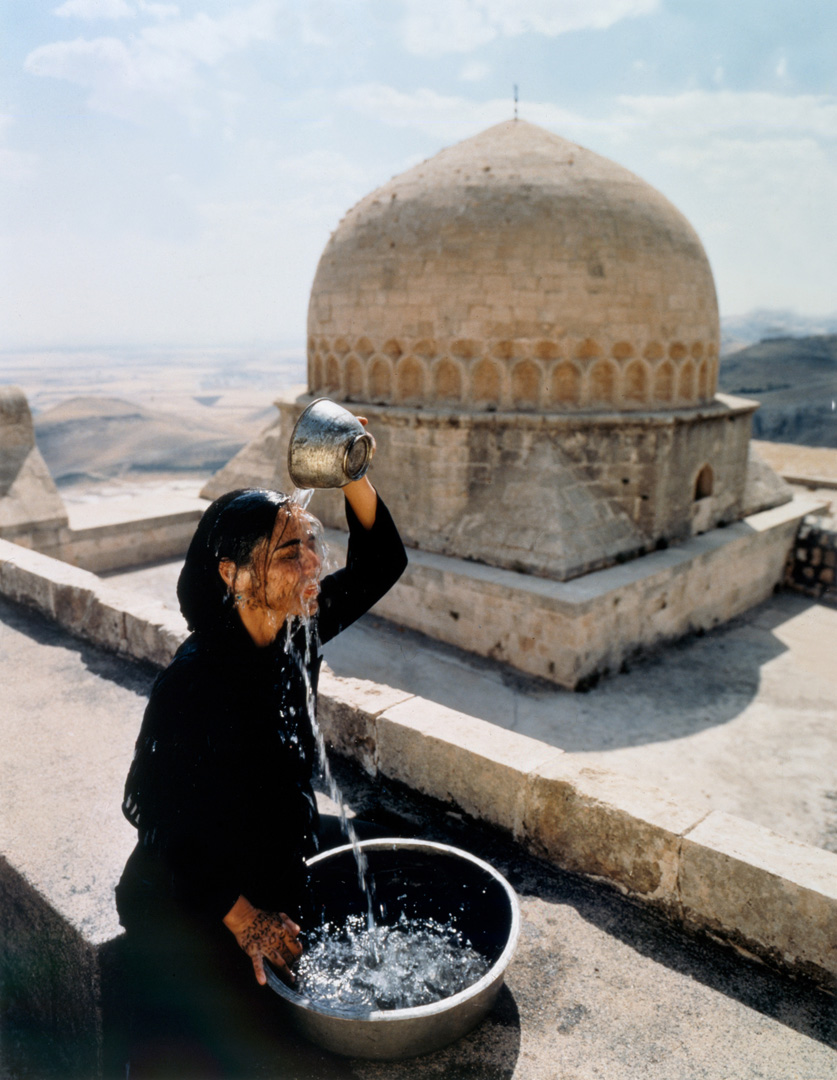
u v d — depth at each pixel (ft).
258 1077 6.66
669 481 39.70
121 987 7.81
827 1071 6.75
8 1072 8.99
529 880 9.22
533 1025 7.22
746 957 7.98
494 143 41.16
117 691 14.17
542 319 37.47
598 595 33.19
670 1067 6.79
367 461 6.73
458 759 10.12
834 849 23.11
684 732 30.04
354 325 41.01
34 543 43.96
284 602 5.89
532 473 38.01
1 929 9.53
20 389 45.68
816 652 38.24
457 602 36.91
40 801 10.40
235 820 5.92
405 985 7.29
